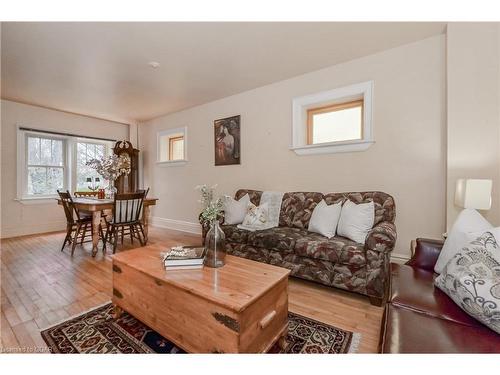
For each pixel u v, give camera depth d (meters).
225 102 3.91
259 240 2.44
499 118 1.93
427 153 2.35
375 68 2.59
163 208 5.05
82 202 3.22
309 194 2.82
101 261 2.87
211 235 1.63
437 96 2.29
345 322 1.68
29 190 4.32
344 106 2.96
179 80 3.24
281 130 3.29
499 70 1.93
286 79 3.22
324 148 2.91
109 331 1.56
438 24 2.12
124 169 4.18
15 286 2.20
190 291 1.25
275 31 2.20
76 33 2.19
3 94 3.71
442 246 1.60
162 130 5.00
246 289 1.25
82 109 4.49
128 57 2.63
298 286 2.27
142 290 1.52
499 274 1.04
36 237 4.04
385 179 2.56
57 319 1.70
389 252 1.96
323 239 2.19
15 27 2.09
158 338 1.49
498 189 1.93
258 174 3.54
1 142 3.96
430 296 1.22
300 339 1.49
